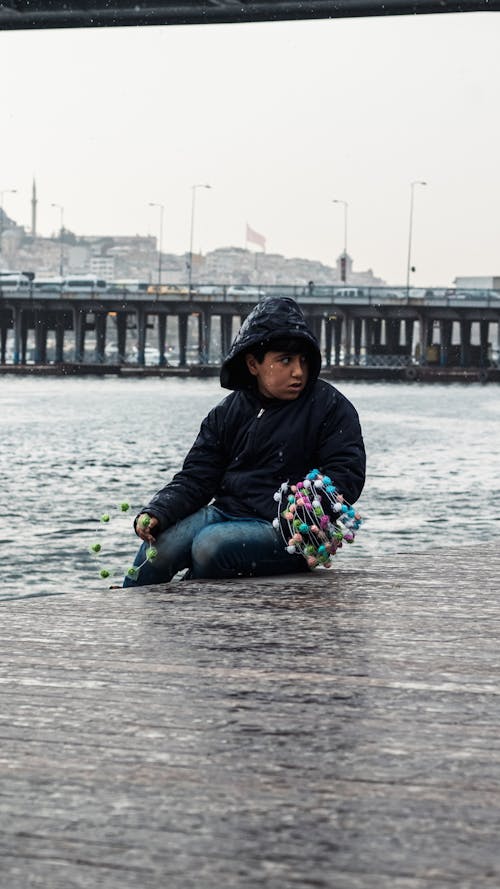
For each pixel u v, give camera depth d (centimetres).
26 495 2744
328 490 694
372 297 13800
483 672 483
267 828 316
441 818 323
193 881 284
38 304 14912
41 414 6347
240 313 14600
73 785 351
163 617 597
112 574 1766
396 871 288
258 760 373
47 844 307
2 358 16150
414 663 497
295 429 711
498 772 361
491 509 2550
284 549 714
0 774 361
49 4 4294
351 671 485
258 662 499
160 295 14575
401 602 634
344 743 390
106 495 2766
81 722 414
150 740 394
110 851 302
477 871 288
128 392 9588
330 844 305
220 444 727
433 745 388
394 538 2131
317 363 714
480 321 14188
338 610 612
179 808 332
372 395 9638
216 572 708
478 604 628
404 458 3881
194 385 11475
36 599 653
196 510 727
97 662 502
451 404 8112
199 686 461
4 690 456
